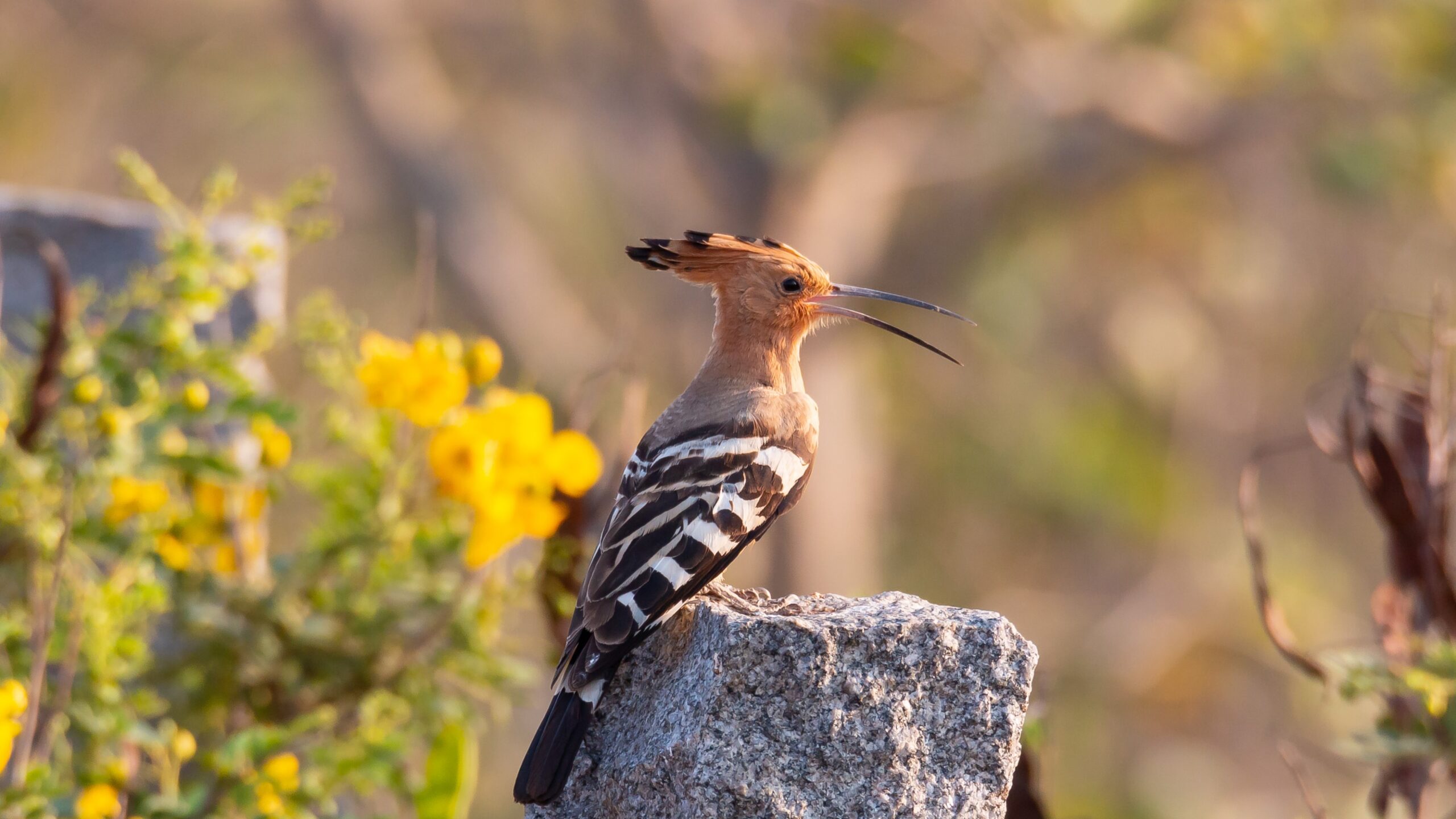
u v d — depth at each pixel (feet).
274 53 70.54
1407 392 19.22
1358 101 57.57
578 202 71.61
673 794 13.14
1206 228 65.16
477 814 49.19
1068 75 58.85
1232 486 68.18
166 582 20.10
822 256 60.44
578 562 19.99
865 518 63.57
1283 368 68.03
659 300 64.90
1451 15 57.00
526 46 65.51
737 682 12.88
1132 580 69.10
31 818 16.10
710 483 16.31
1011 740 13.12
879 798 12.91
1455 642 18.07
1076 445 68.03
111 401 18.58
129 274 22.09
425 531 20.29
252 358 22.27
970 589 68.90
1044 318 68.13
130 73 70.13
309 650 19.77
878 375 65.87
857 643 12.94
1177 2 58.95
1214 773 64.54
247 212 70.23
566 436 19.33
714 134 60.29
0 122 67.21
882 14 58.59
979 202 63.77
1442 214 60.44
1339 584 68.49
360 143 65.31
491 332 64.49
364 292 70.85
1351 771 49.03
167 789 17.97
